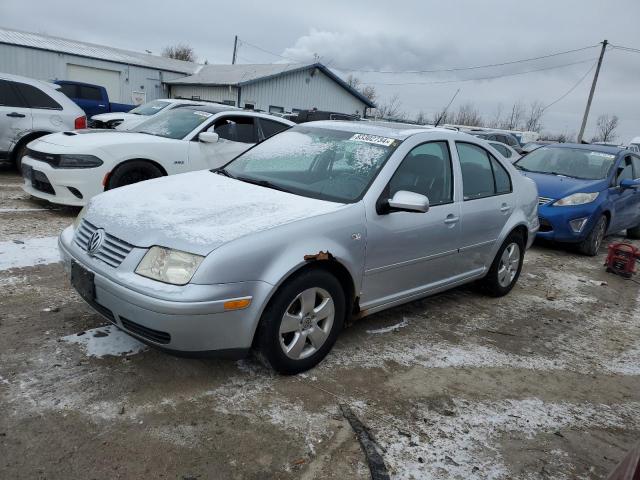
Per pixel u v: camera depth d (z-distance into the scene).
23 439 2.61
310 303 3.37
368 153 4.10
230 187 3.90
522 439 3.12
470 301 5.43
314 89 32.00
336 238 3.43
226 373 3.40
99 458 2.54
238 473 2.56
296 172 4.19
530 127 50.94
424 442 2.96
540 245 8.77
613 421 3.45
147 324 2.89
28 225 6.23
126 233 3.13
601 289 6.51
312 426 2.98
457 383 3.67
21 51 25.72
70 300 4.22
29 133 9.45
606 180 8.40
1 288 4.32
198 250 2.91
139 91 30.52
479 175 4.95
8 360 3.27
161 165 7.23
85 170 6.64
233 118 8.07
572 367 4.18
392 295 4.08
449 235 4.43
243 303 2.99
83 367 3.29
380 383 3.53
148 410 2.95
